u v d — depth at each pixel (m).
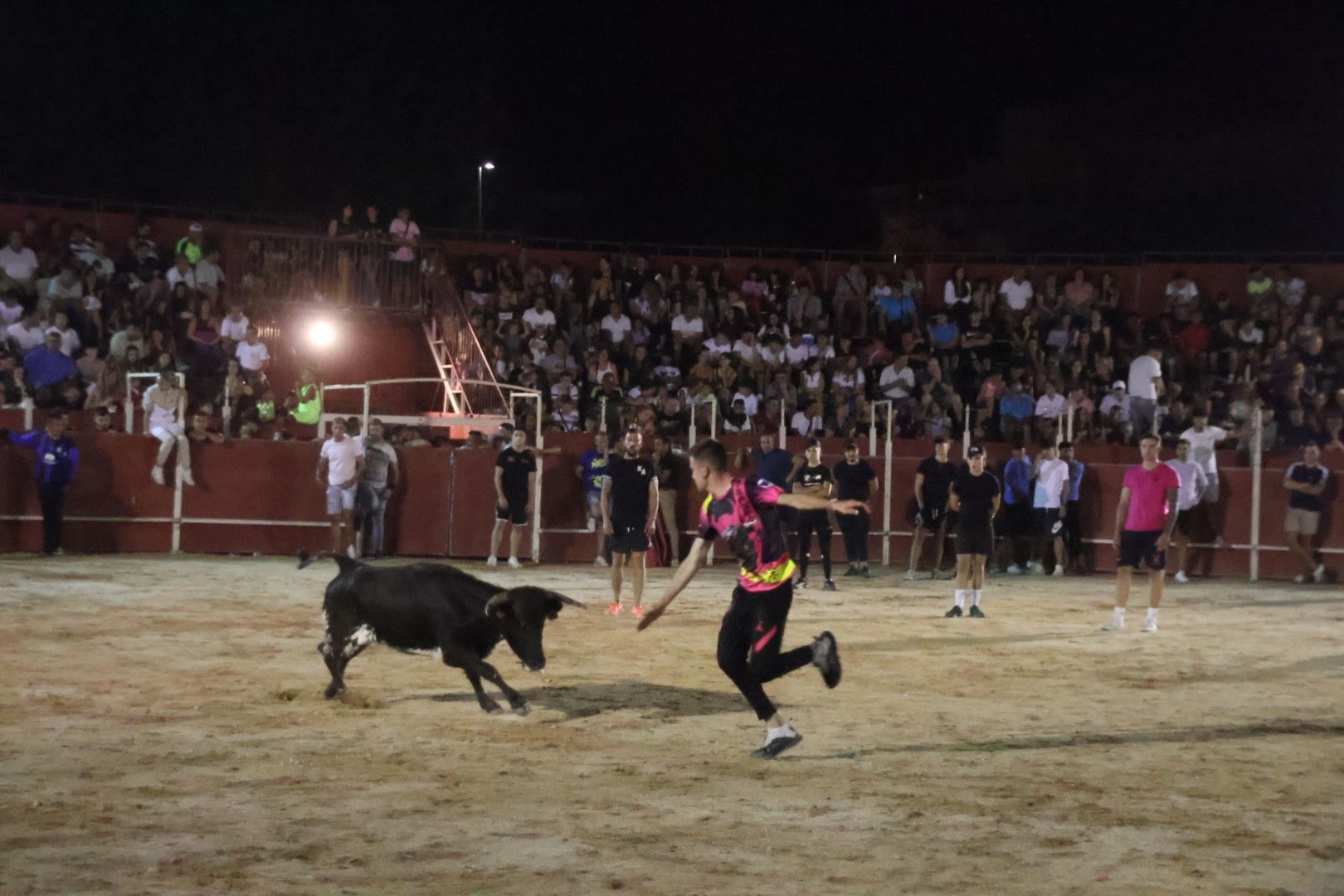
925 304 31.69
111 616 13.50
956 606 15.39
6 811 6.28
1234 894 5.27
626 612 14.88
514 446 20.64
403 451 21.97
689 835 6.04
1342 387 27.70
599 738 8.21
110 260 25.97
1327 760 7.90
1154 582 14.31
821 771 7.41
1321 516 21.73
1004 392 27.08
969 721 8.99
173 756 7.53
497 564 21.02
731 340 28.86
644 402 25.00
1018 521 22.00
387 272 27.77
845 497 20.12
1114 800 6.84
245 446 21.62
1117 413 26.55
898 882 5.39
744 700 9.61
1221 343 28.98
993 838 6.07
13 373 22.08
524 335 27.50
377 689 9.80
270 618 13.65
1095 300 30.28
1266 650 12.91
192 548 21.52
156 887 5.18
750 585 7.70
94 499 21.11
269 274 26.73
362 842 5.85
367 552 21.25
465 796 6.73
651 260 31.19
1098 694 10.25
